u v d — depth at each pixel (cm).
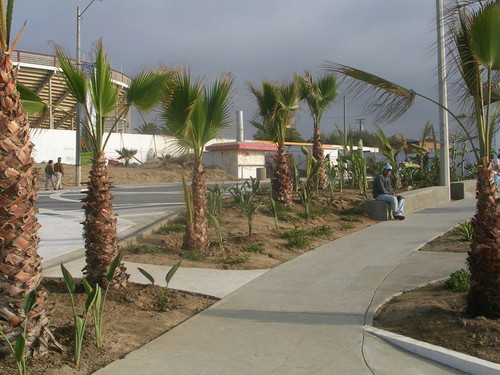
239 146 3925
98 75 631
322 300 641
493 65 507
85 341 488
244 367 449
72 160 3894
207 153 4131
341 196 1577
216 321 570
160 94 714
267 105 1365
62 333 500
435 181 1931
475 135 561
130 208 1616
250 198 1166
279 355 475
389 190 1338
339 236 1104
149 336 526
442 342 485
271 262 868
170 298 648
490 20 480
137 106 685
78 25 2545
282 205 1349
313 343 502
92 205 645
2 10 423
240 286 712
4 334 419
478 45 497
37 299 446
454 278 648
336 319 570
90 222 645
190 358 468
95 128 652
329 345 497
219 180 3600
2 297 428
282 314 591
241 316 586
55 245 991
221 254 907
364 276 749
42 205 1762
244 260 855
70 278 469
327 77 1648
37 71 2578
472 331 492
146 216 1372
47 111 616
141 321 564
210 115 891
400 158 2933
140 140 4412
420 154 2072
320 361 461
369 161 2508
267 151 4191
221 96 888
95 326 480
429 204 1551
